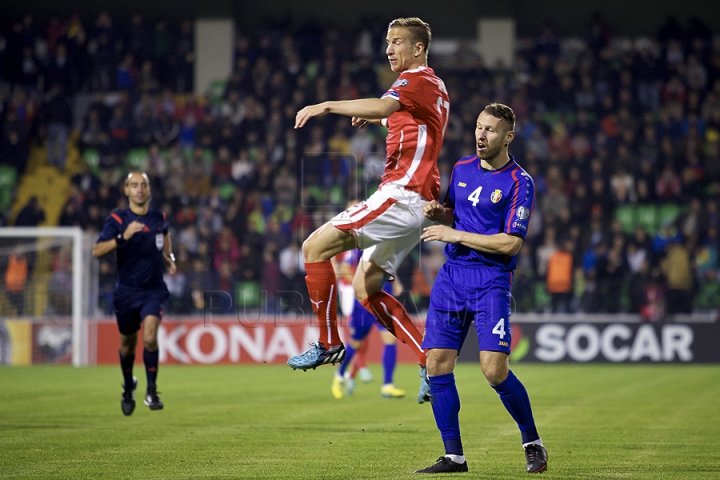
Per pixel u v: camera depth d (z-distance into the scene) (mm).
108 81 69250
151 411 26094
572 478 15234
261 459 17281
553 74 66500
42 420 23812
